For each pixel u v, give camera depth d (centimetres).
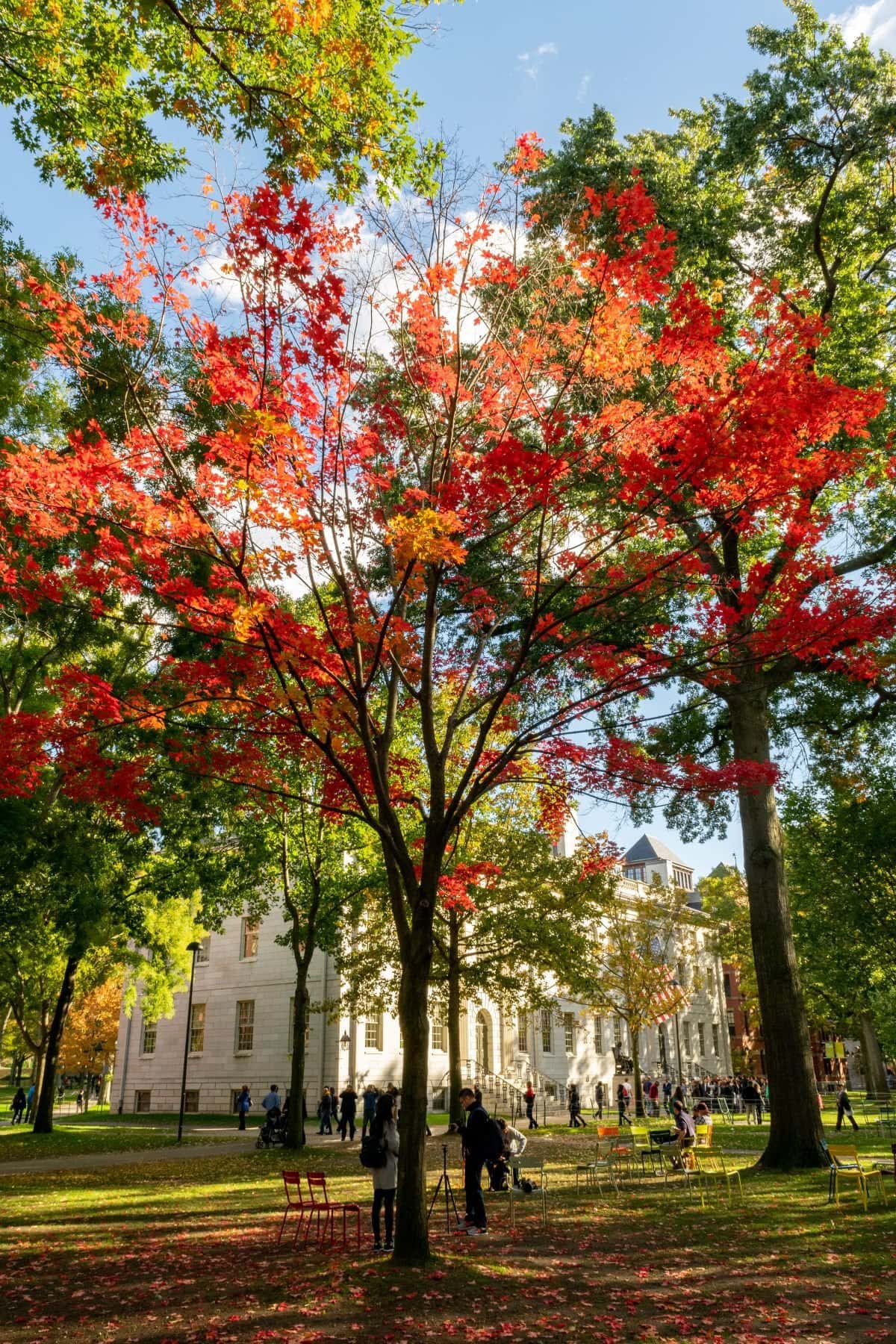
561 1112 4050
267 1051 3841
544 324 1010
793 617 939
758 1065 6944
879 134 1709
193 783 1783
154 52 865
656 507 1005
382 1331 696
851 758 2184
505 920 2605
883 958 3203
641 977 3488
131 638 1845
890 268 1859
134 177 911
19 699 1917
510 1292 819
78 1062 5375
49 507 859
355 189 913
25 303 959
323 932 2598
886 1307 776
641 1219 1227
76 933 2167
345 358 890
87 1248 1044
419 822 2273
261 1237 1112
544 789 1260
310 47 828
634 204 860
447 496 880
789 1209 1265
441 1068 3838
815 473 844
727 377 906
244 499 890
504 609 1170
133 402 950
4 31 868
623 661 1055
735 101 1817
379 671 1152
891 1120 2847
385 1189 1019
